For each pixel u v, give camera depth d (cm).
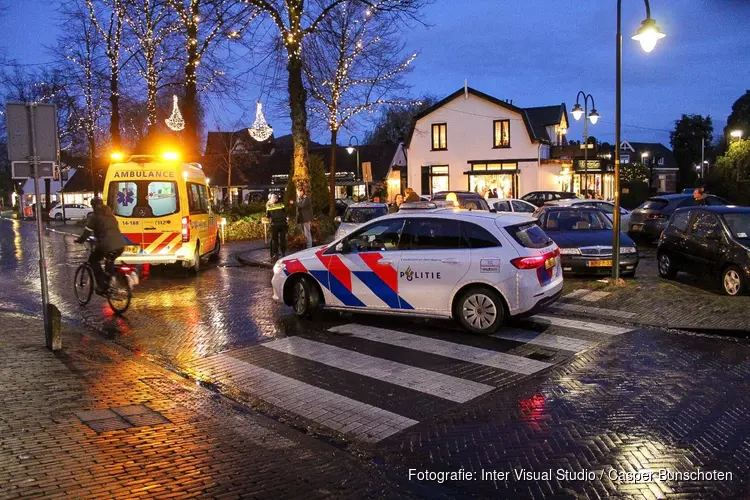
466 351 773
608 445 491
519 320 932
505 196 3888
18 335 852
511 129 3856
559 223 1442
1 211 7869
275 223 1730
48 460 446
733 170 4016
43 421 527
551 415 559
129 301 1017
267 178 5841
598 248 1273
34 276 1523
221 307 1083
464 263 839
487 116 3906
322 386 657
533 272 825
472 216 866
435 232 875
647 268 1520
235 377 693
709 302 999
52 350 769
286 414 583
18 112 766
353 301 920
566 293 1118
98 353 766
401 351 779
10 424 517
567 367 702
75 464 441
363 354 770
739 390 613
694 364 704
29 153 770
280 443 501
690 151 6969
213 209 1786
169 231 1440
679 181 6988
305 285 959
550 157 3994
